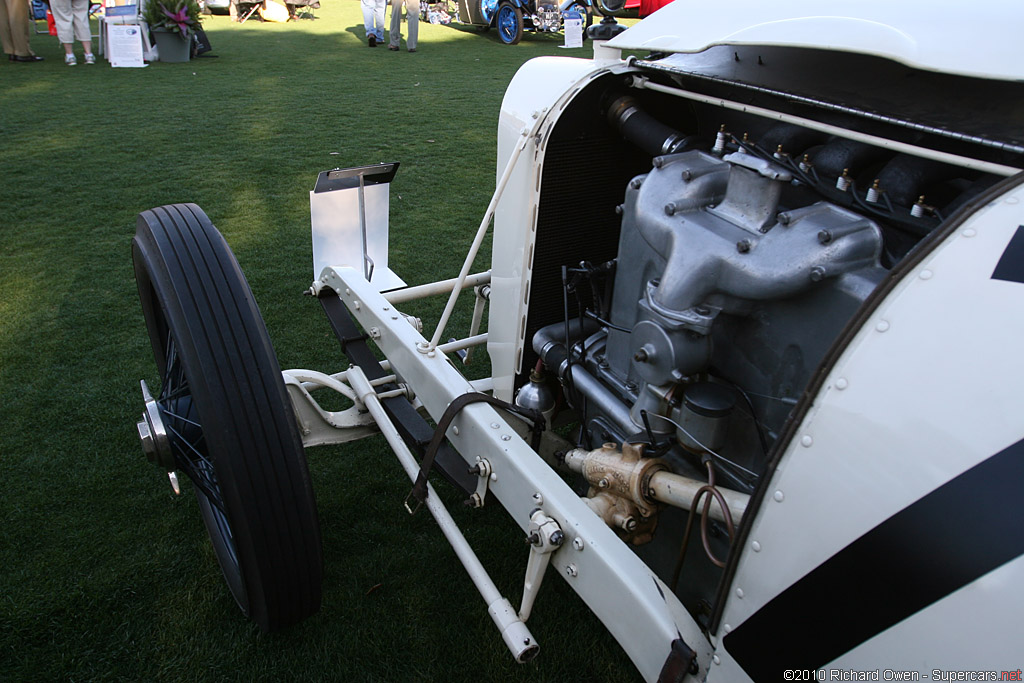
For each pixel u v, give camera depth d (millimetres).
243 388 1674
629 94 1921
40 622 2004
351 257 3697
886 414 938
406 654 1955
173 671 1884
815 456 1010
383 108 8164
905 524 909
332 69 10359
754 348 1483
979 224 944
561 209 2047
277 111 7922
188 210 1947
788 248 1330
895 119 1223
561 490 1503
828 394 1006
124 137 6828
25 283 4012
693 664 1173
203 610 2070
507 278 2092
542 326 2178
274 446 1686
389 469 2703
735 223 1469
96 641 1961
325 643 1979
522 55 11828
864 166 1506
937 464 886
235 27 14281
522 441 1658
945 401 891
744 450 1555
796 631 1047
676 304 1449
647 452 1532
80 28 10047
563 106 1796
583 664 1947
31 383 3102
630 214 1701
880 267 1308
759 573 1091
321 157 6363
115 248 4480
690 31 1627
